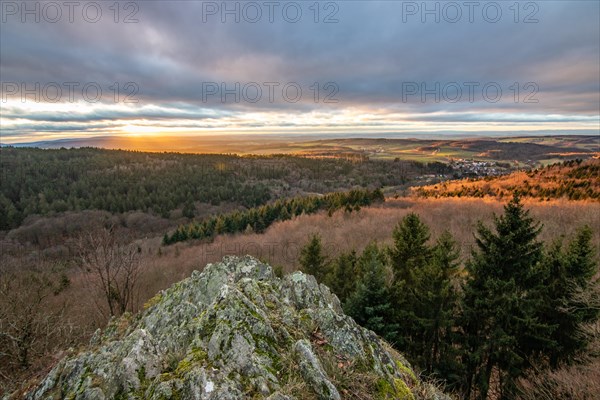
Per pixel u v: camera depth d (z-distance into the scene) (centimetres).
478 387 1392
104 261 2011
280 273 2252
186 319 755
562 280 1343
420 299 1412
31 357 1384
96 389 471
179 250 5228
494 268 1259
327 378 470
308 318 641
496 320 1236
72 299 2498
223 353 498
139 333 550
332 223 4947
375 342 626
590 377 1123
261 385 445
